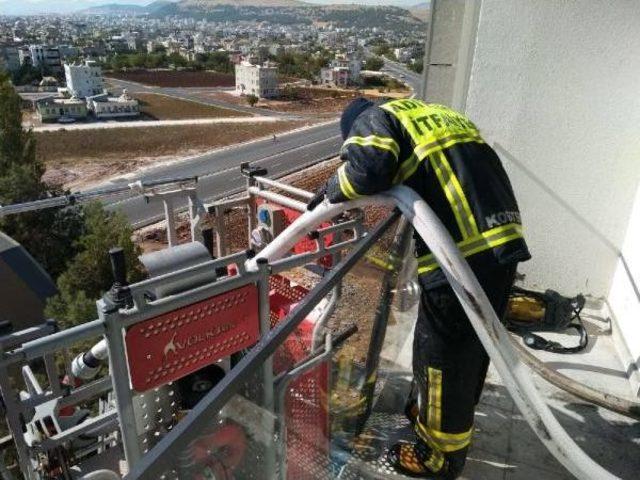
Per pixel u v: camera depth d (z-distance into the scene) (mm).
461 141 1730
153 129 79625
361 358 1898
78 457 2375
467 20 3412
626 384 2838
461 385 1847
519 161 3479
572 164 3359
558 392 2734
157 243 34562
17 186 25516
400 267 2125
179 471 1030
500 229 1652
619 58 3072
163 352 1877
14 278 20156
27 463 1990
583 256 3502
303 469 1550
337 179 1764
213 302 1969
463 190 1667
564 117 3297
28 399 1953
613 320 3279
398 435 2164
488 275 1679
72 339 1622
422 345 1850
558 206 3467
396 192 1672
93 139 70688
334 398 1740
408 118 1729
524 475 2205
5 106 27203
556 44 3189
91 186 49438
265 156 62781
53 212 25766
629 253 3174
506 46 3307
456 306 1747
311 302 1121
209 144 70062
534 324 3316
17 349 1555
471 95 3480
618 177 3262
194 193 3484
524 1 3178
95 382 2168
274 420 1276
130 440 1889
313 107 106625
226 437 1127
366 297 1831
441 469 1952
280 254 2104
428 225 1567
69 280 20109
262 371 1177
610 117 3188
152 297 1948
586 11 3068
